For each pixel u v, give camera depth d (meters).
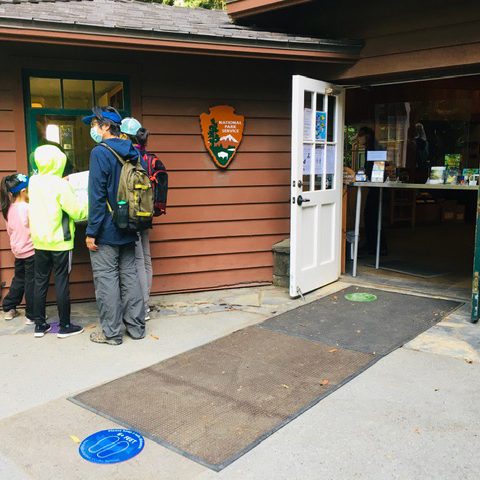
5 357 3.70
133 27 4.11
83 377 3.36
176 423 2.76
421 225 9.67
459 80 6.54
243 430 2.67
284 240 5.62
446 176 5.04
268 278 5.61
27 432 2.70
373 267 6.14
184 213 5.19
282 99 5.42
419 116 6.17
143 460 2.44
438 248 7.37
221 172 5.28
